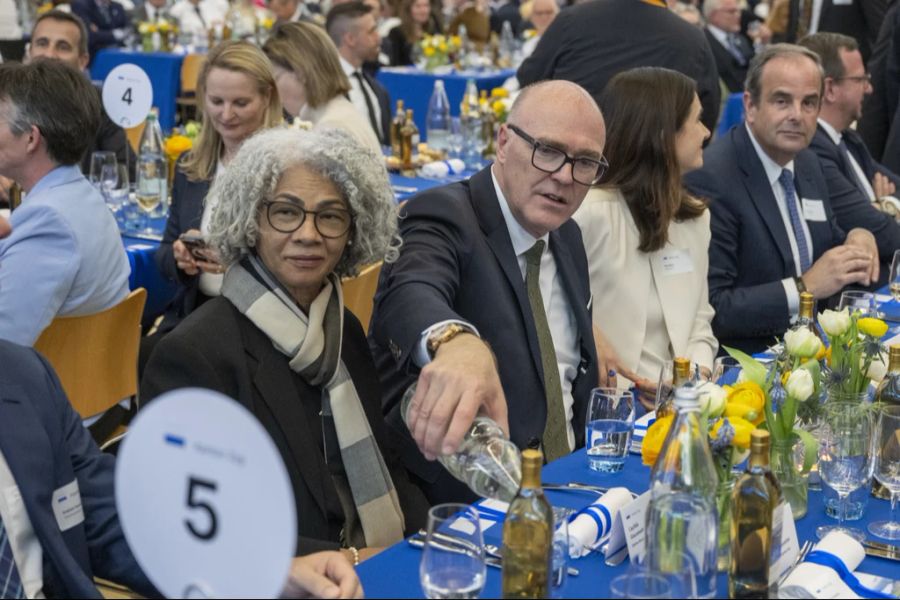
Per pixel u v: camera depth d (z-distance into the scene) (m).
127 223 4.32
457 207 2.41
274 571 1.23
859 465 1.92
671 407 2.07
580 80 5.09
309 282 2.02
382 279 2.35
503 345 2.38
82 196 2.95
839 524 1.93
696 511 1.54
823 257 3.64
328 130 2.08
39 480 1.76
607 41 5.02
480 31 10.38
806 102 3.64
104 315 2.97
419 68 9.40
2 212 4.02
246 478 1.24
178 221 3.82
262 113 3.83
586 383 2.60
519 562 1.53
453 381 1.73
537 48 5.29
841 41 4.77
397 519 2.11
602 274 3.04
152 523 1.31
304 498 1.98
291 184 1.99
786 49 3.71
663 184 3.03
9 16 9.45
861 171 4.97
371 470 2.09
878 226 4.43
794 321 2.58
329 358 2.05
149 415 1.30
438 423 1.71
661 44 4.96
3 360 1.83
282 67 4.57
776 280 3.71
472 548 1.53
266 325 2.00
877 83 6.36
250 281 2.03
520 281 2.42
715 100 5.13
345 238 2.05
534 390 2.41
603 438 2.14
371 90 6.50
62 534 1.79
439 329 1.97
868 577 1.72
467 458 1.72
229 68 3.74
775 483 1.62
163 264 3.75
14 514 1.75
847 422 1.92
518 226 2.44
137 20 10.44
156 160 4.51
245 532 1.25
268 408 1.97
